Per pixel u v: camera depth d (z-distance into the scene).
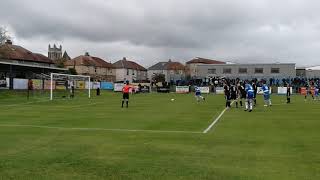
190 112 31.27
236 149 13.67
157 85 90.75
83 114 29.20
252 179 9.56
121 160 11.74
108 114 29.23
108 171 10.36
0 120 24.31
